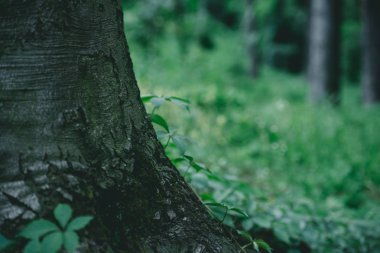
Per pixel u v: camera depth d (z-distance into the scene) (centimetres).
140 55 901
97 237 125
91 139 133
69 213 112
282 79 1825
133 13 1152
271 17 2353
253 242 165
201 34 1698
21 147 123
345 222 294
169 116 523
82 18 133
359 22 2150
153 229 140
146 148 149
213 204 167
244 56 1783
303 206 283
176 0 1311
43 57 127
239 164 556
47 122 127
